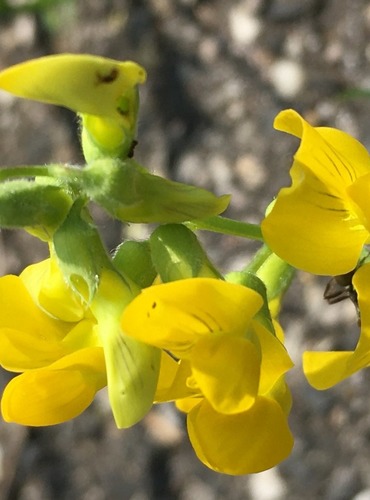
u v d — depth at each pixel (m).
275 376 0.05
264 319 0.05
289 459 0.13
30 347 0.05
